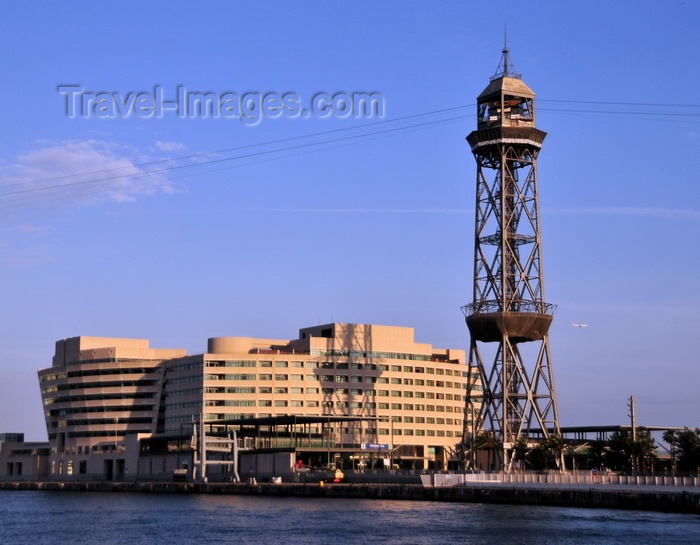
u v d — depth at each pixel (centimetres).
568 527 15900
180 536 15812
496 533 15375
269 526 17000
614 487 19650
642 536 14788
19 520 19000
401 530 16012
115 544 14975
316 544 14650
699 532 15162
